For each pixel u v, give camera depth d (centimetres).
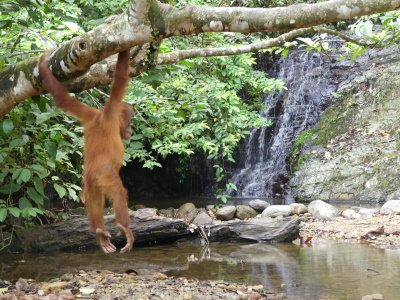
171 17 384
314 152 1472
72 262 711
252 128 1688
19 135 678
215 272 637
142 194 1734
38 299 474
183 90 1048
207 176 1705
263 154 1655
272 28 367
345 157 1409
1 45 689
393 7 349
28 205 711
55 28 640
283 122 1672
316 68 1738
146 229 845
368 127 1466
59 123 822
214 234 884
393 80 1536
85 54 408
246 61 1229
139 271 644
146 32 388
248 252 778
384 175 1323
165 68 624
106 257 749
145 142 1565
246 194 1616
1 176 697
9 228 836
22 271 648
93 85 528
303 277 602
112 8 1091
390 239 850
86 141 362
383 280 580
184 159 1625
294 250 786
